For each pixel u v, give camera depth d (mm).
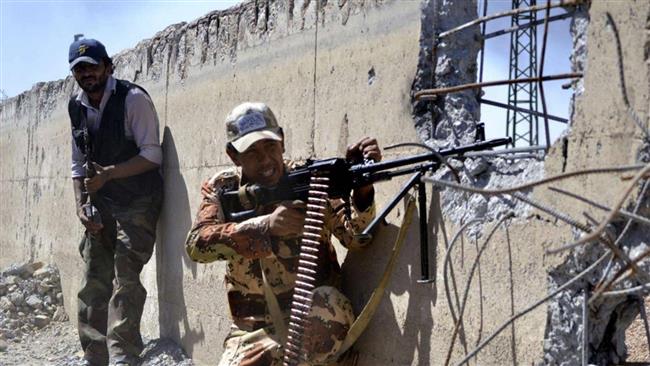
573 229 3229
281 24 5465
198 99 6609
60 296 9234
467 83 4043
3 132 11773
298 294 4078
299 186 4273
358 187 4105
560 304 3301
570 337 3266
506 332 3521
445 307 3873
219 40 6336
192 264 6551
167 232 7016
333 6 4863
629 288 3137
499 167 3684
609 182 3090
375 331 4344
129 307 6680
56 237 9562
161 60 7340
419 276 4059
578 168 3230
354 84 4637
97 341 6809
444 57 4023
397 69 4281
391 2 4348
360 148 4254
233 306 4629
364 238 3924
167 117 7141
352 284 4555
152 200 6926
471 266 3727
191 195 6629
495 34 3926
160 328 7102
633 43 3031
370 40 4508
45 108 10156
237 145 4305
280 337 4363
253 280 4527
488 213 3674
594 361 3252
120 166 6707
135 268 6754
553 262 3311
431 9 4074
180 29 7023
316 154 4980
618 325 3314
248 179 4473
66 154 9359
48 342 8312
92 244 6902
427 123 4105
